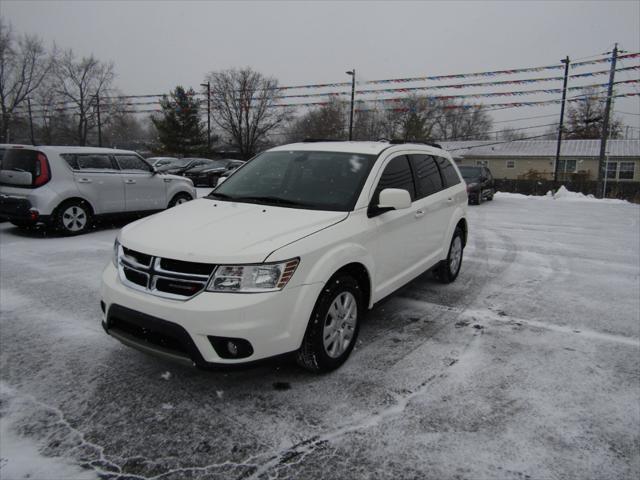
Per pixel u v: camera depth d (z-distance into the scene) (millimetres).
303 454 2596
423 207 4797
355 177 4055
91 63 55375
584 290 5910
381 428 2834
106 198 9102
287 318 3029
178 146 47906
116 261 3406
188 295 2938
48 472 2426
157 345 3090
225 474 2436
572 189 31109
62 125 57906
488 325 4578
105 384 3299
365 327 4449
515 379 3473
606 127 25641
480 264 7266
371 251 3818
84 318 4543
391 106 32906
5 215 8438
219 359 2898
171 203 10594
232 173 4859
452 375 3510
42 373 3443
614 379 3508
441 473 2459
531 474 2461
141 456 2562
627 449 2680
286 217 3527
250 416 2938
